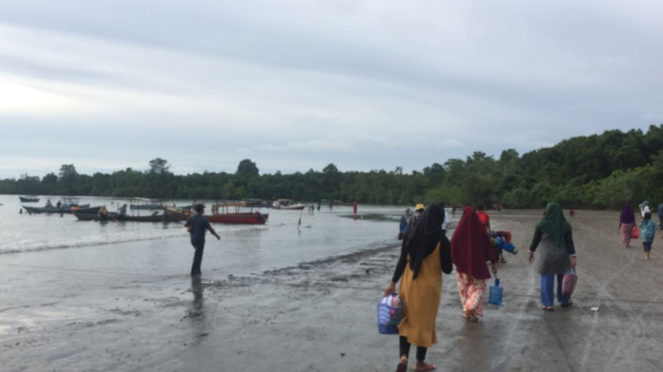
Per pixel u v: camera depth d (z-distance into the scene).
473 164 133.00
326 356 6.48
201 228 14.26
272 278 13.47
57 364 6.13
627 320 8.44
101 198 172.25
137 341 7.17
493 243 15.45
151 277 13.74
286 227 44.38
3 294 11.06
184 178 179.88
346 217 67.75
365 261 17.67
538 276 13.55
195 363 6.19
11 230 42.12
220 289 11.68
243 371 5.90
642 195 71.62
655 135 101.38
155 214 59.81
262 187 173.50
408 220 19.09
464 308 8.49
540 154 123.75
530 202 94.25
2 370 5.89
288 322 8.34
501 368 6.00
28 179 192.88
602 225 40.31
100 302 10.12
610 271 14.30
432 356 6.45
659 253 19.23
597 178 100.75
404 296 5.80
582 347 6.87
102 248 22.88
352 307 9.58
